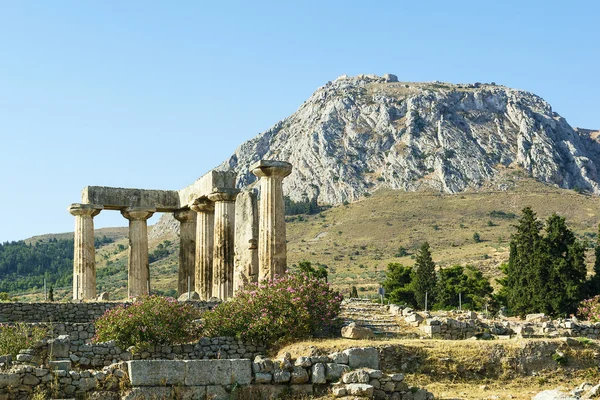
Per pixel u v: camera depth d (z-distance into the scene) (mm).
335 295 31344
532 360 26797
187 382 19172
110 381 18906
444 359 26125
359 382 19891
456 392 23844
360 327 30094
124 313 27531
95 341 27281
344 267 190875
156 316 27562
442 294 80812
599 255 58156
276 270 32000
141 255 42594
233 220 38125
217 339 27766
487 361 26453
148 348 26609
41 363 23125
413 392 20125
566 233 58375
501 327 34125
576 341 27844
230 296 37375
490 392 23922
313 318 29609
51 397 18344
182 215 43812
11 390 18203
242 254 37469
